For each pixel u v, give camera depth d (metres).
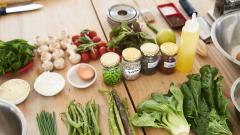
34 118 0.88
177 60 0.99
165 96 0.88
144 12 1.23
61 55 1.02
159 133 0.83
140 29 1.09
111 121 0.84
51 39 1.07
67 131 0.84
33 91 0.95
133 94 0.94
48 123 0.84
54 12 1.25
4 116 0.82
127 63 0.92
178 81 0.98
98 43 1.04
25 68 1.00
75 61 1.02
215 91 0.86
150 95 0.93
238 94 0.88
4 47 0.96
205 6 1.26
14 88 0.93
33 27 1.18
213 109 0.82
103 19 1.21
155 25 1.17
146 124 0.82
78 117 0.85
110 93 0.92
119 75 0.95
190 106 0.83
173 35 1.01
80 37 1.06
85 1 1.31
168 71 0.98
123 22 1.06
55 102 0.92
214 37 1.01
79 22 1.20
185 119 0.81
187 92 0.86
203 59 1.05
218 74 0.99
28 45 1.00
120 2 1.30
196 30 0.90
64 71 1.01
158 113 0.84
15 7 1.25
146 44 0.96
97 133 0.81
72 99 0.92
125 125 0.82
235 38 1.12
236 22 1.09
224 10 1.13
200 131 0.79
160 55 0.96
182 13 1.22
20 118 0.78
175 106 0.84
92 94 0.94
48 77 0.96
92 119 0.84
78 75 0.98
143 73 1.00
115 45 1.01
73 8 1.27
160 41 1.00
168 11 1.22
